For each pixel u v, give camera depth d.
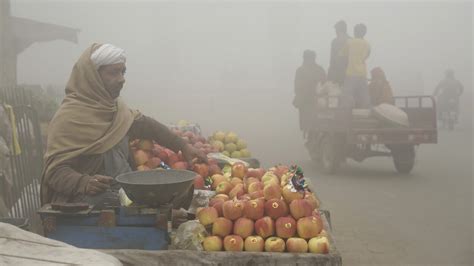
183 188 3.37
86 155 3.91
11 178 5.68
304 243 3.34
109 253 3.24
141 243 3.35
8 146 5.64
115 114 4.10
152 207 3.35
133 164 4.37
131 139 4.65
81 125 3.88
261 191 3.68
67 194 3.72
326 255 3.23
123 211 3.34
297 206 3.40
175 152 4.76
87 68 3.98
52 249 2.78
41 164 6.70
